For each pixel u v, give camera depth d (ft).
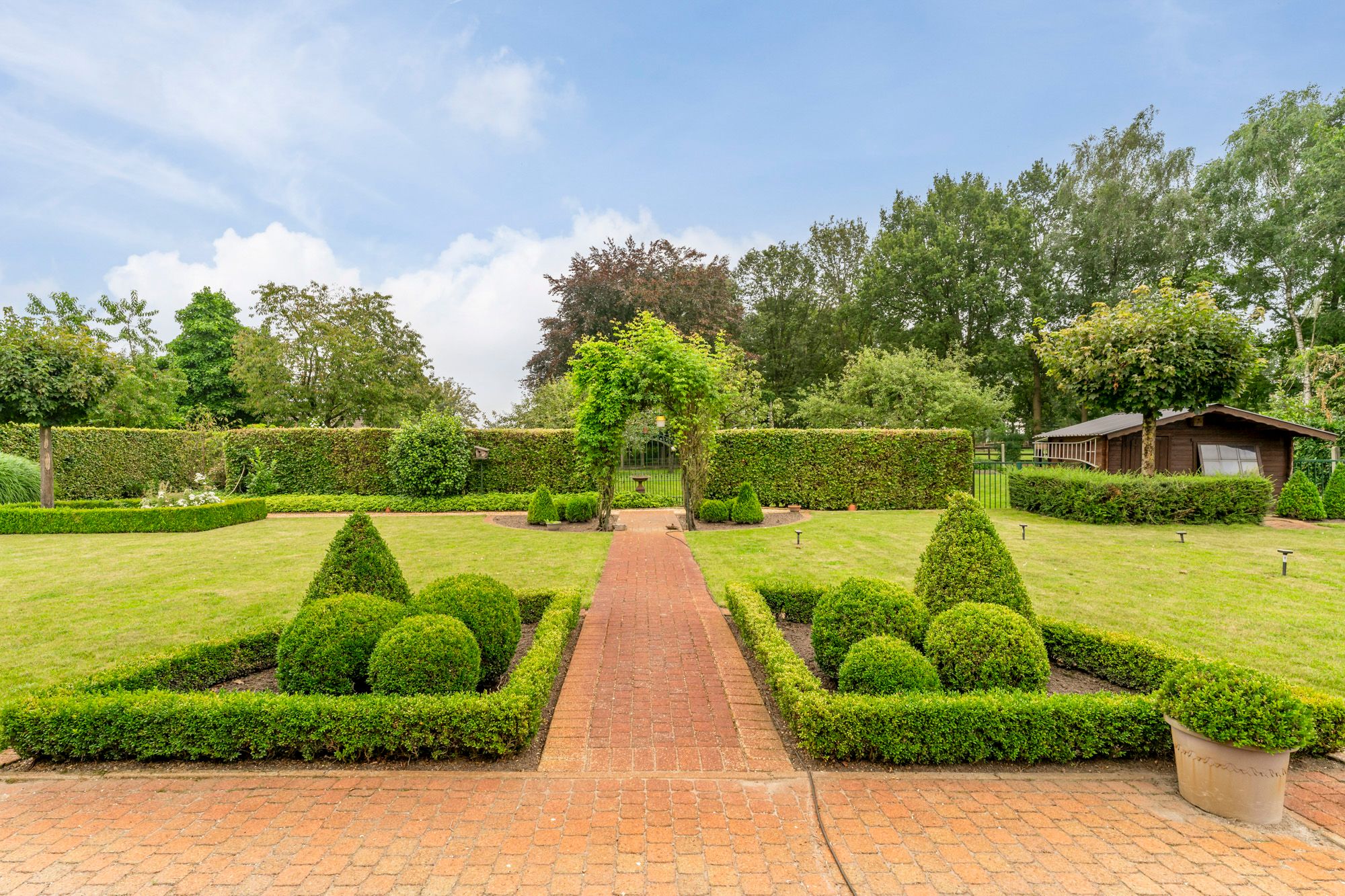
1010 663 11.25
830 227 125.08
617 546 32.22
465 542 33.81
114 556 29.37
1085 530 35.81
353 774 9.88
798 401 100.01
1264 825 8.51
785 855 7.88
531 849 7.96
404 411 89.92
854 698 10.39
